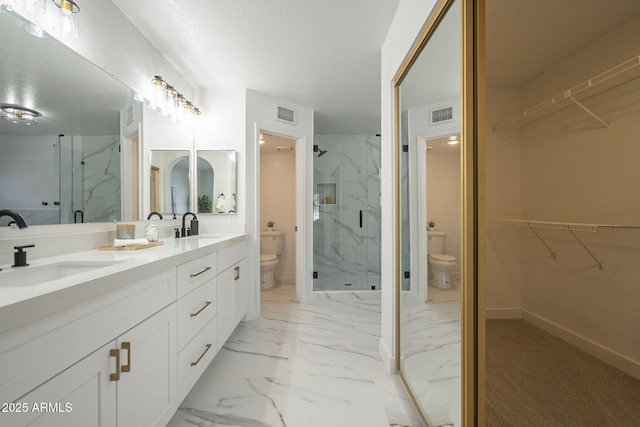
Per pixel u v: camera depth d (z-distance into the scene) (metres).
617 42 1.84
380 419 1.44
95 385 0.86
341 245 4.27
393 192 1.84
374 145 4.34
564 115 2.26
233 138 2.77
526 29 1.86
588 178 2.06
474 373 1.00
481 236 1.00
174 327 1.34
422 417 1.40
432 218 1.32
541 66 2.35
